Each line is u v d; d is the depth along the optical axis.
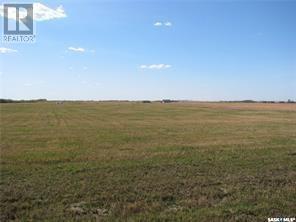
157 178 11.76
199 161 14.84
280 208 8.71
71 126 36.75
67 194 9.84
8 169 13.14
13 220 8.01
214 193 10.00
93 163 14.44
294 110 88.69
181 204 9.09
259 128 33.72
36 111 75.88
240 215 8.26
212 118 54.12
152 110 87.00
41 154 16.91
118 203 9.11
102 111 79.44
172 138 24.53
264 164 14.23
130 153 17.23
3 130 31.33
